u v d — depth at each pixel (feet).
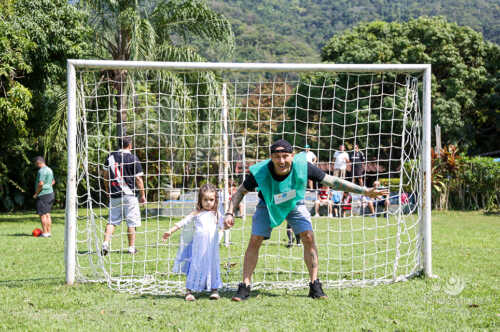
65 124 46.60
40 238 31.09
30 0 46.09
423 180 18.06
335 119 70.08
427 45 75.31
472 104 73.72
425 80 18.11
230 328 12.02
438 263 20.34
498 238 28.86
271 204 14.93
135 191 23.81
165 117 49.47
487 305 13.88
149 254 23.61
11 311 13.62
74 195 17.22
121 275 18.35
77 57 47.83
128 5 47.57
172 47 49.08
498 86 74.33
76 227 17.46
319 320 12.67
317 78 69.72
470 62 76.43
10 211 63.72
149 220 42.19
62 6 47.26
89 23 49.60
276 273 19.17
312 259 15.42
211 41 52.21
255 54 177.17
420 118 19.06
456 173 51.49
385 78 71.36
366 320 12.60
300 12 296.92
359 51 75.61
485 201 51.75
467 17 244.22
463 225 37.19
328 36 258.57
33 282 17.33
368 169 70.38
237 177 36.73
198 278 14.99
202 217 15.44
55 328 11.98
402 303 14.26
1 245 27.35
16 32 43.29
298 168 14.94
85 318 12.99
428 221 17.83
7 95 43.16
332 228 34.68
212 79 46.62
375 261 20.04
